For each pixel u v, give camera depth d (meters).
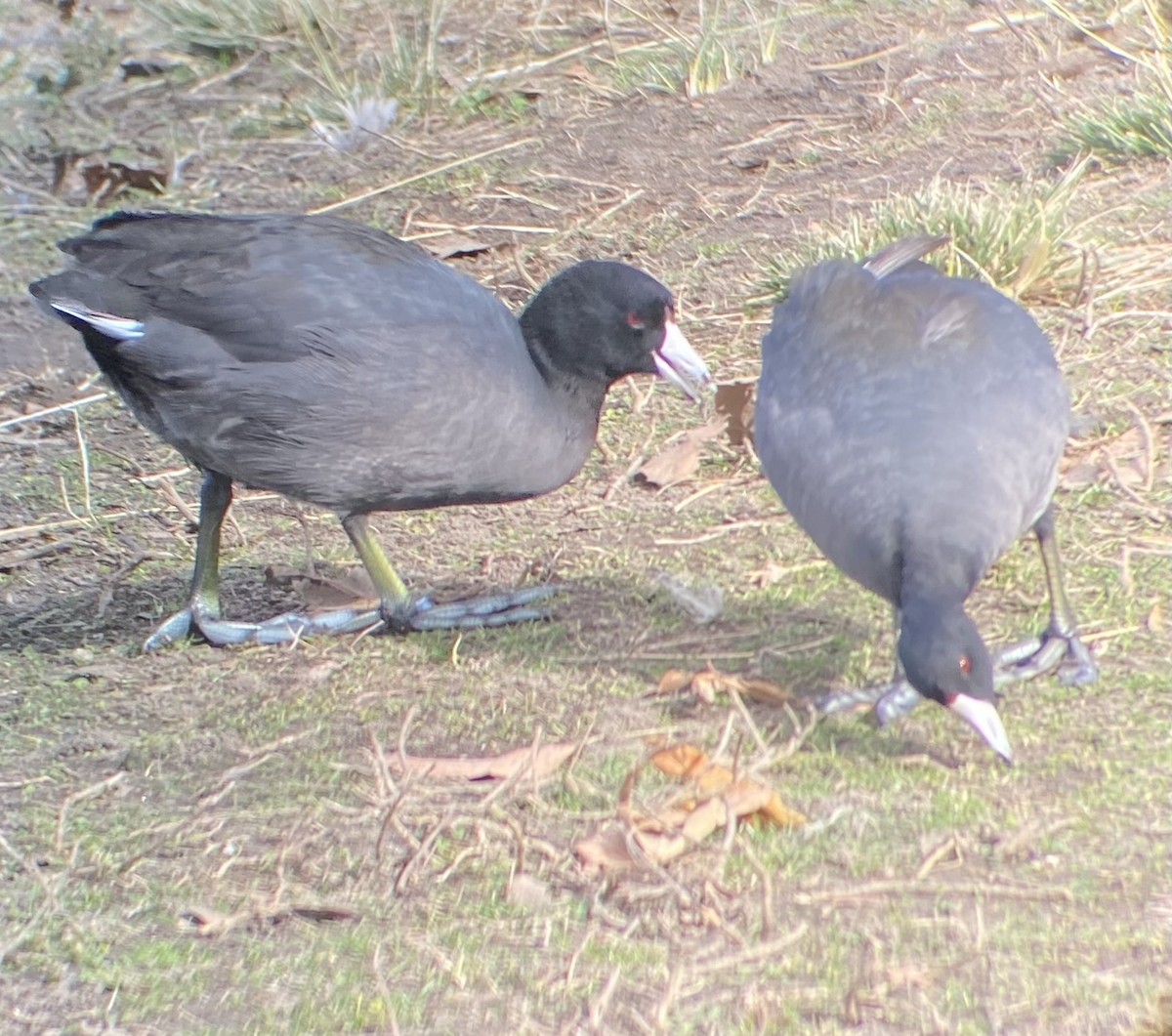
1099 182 13.17
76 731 8.44
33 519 11.04
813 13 17.27
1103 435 10.20
